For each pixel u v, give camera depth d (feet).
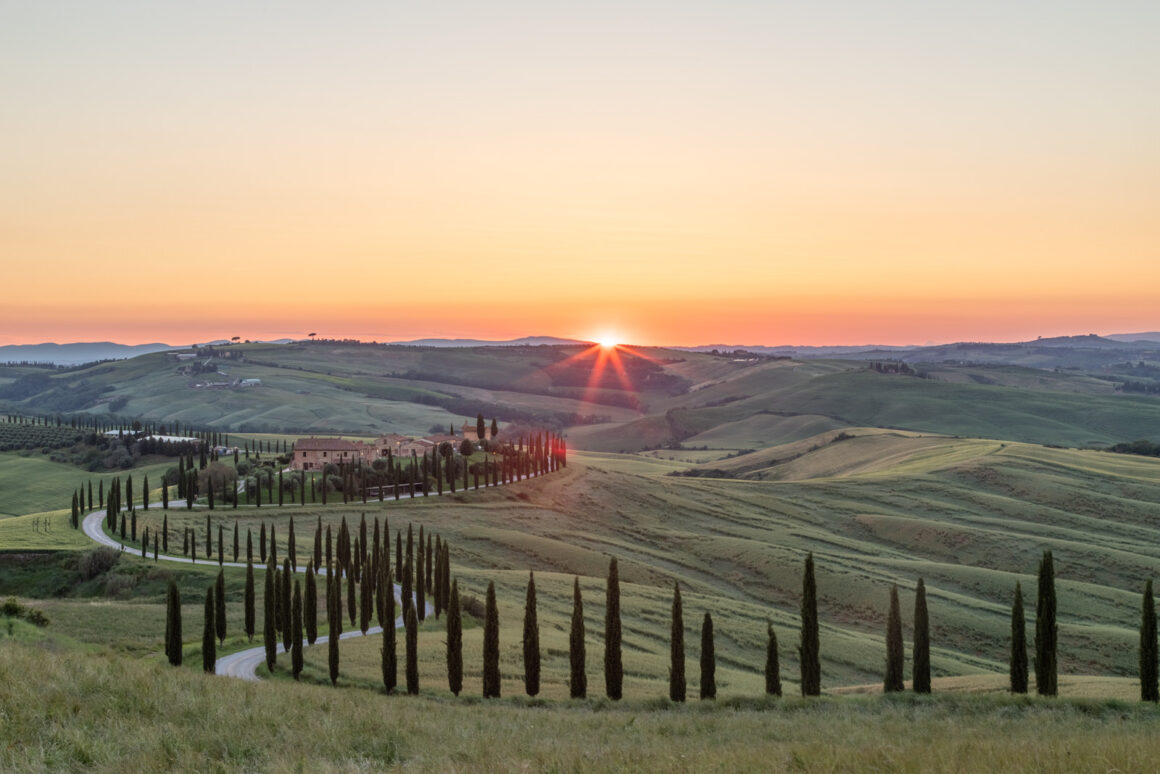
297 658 215.92
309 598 266.36
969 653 372.17
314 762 82.89
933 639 386.93
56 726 85.10
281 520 510.99
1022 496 654.53
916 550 563.48
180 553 430.61
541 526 568.00
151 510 518.78
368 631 292.81
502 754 90.84
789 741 119.34
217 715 99.55
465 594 339.36
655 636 340.39
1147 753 80.02
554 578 418.31
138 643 244.42
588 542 542.16
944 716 173.99
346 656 241.96
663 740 121.39
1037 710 177.88
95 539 449.89
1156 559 492.95
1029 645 369.71
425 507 570.05
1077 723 157.17
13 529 471.62
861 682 312.91
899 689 213.25
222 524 490.90
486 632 204.95
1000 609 416.87
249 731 94.73
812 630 214.48
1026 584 454.81
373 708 129.70
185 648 243.81
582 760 84.94
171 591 212.84
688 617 371.76
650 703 201.57
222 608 263.08
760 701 198.39
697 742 116.16
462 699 196.95
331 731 99.91
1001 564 516.73
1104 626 389.60
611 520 617.21
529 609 212.64
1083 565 499.10
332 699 130.52
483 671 224.74
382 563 282.77
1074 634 369.30
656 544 564.71
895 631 215.31
